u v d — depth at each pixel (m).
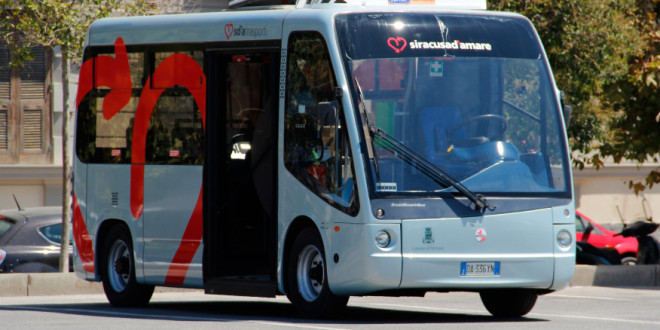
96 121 44.31
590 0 68.25
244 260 40.00
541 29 67.38
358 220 34.25
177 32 41.00
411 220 34.41
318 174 35.66
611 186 94.81
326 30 35.56
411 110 35.25
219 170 39.53
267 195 39.59
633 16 66.69
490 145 35.81
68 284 50.88
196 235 39.94
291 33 36.97
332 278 35.06
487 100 36.19
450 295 51.44
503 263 35.25
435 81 35.72
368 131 34.69
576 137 72.62
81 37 55.69
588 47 68.06
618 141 63.12
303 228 37.00
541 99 36.91
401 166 34.72
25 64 77.75
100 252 44.53
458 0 38.44
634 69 60.03
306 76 36.28
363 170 34.31
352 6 36.41
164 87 41.44
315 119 35.81
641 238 64.81
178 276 40.59
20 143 77.94
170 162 41.03
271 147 37.75
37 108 78.12
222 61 39.78
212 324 33.97
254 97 39.66
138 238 42.22
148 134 41.97
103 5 57.56
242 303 46.97
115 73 43.56
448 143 35.34
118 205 43.19
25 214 56.97
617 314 40.06
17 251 55.34
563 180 36.59
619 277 57.84
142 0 58.12
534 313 40.59
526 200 35.72
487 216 35.16
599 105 71.75
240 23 38.78
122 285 43.69
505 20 37.44
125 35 43.12
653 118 61.44
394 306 44.44
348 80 34.91
